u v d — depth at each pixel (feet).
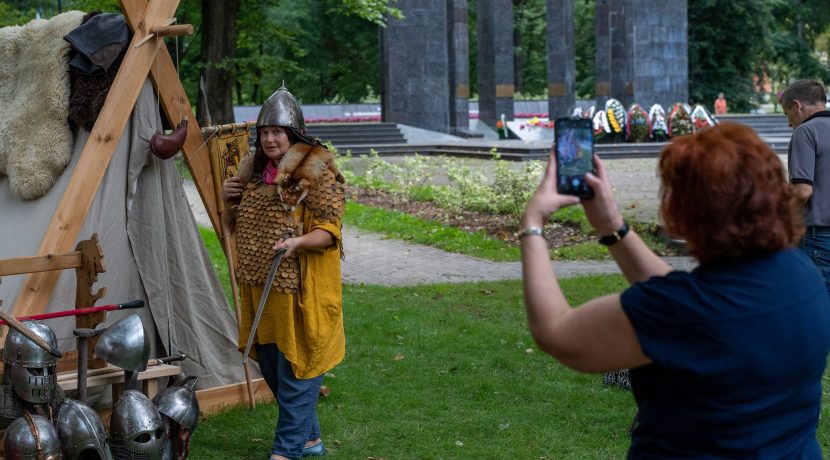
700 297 6.93
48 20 18.95
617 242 8.48
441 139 103.14
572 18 126.93
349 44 156.46
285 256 15.06
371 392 20.81
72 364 16.25
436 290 33.58
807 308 7.04
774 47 168.25
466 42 116.78
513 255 42.19
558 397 20.65
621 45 127.44
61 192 17.85
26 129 18.24
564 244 43.50
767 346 6.86
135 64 17.48
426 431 18.35
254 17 95.35
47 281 16.57
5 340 14.02
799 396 7.09
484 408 20.02
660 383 7.13
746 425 6.97
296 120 15.38
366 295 32.45
